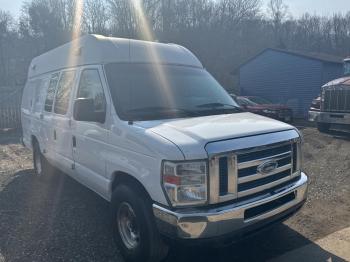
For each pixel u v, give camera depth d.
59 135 5.64
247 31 46.25
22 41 42.22
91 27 36.12
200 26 40.78
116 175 4.13
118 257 4.02
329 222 4.92
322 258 3.94
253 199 3.47
